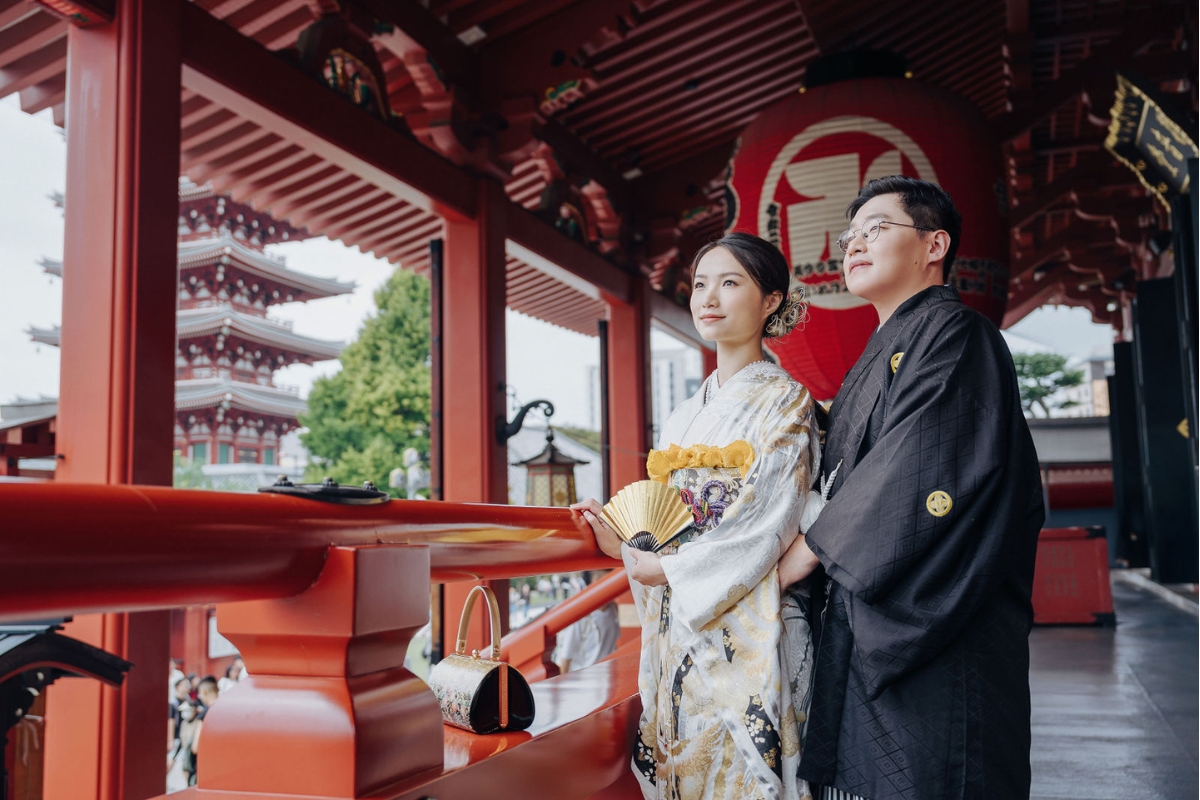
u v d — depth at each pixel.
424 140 6.15
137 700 3.14
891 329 1.47
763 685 1.29
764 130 4.73
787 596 1.40
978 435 1.30
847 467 1.41
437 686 1.26
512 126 5.95
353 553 0.83
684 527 1.40
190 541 0.69
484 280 5.87
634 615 6.80
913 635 1.24
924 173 4.36
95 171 3.34
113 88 3.35
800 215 4.44
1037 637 7.15
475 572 1.11
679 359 45.75
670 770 1.37
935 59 8.22
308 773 0.83
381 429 26.84
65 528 0.60
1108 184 10.77
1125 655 6.05
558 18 5.82
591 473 28.81
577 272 7.37
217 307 23.91
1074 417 17.67
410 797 0.87
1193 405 4.90
